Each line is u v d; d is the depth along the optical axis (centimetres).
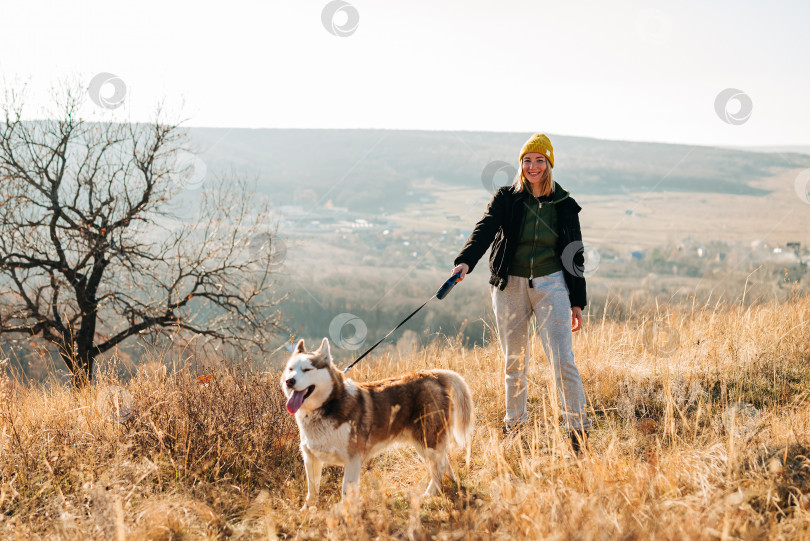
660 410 436
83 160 1545
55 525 301
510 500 290
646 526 250
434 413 355
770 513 258
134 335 1427
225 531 309
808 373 470
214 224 1585
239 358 511
